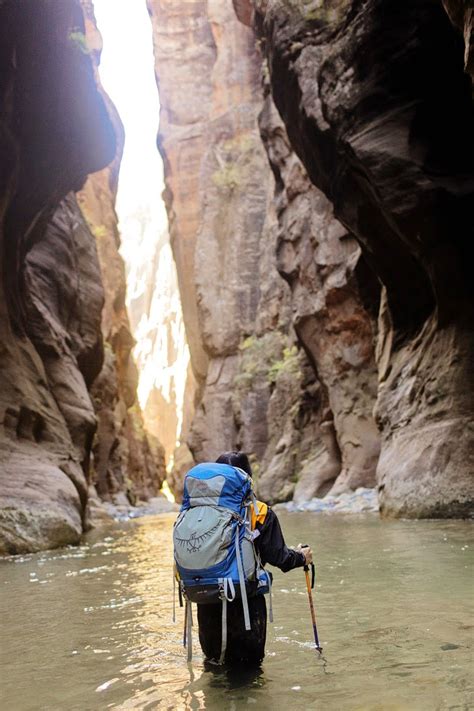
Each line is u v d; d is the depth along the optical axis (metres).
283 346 35.66
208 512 3.25
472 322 11.63
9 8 11.43
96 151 16.06
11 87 12.39
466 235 11.51
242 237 43.81
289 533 11.04
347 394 21.55
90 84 14.55
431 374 12.05
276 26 16.42
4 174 13.11
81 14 14.73
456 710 2.54
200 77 50.97
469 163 11.71
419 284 13.82
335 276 21.81
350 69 13.34
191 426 43.28
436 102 11.92
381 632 3.83
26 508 10.79
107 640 4.16
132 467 46.97
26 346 14.73
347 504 17.91
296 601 4.99
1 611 5.41
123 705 2.89
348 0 15.29
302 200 25.08
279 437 29.94
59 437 14.30
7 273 14.41
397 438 12.57
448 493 10.46
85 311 20.56
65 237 19.41
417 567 6.03
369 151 12.22
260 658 3.35
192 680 3.17
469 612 4.14
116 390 36.69
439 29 11.49
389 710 2.59
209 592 3.17
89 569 7.94
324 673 3.14
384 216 12.75
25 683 3.35
